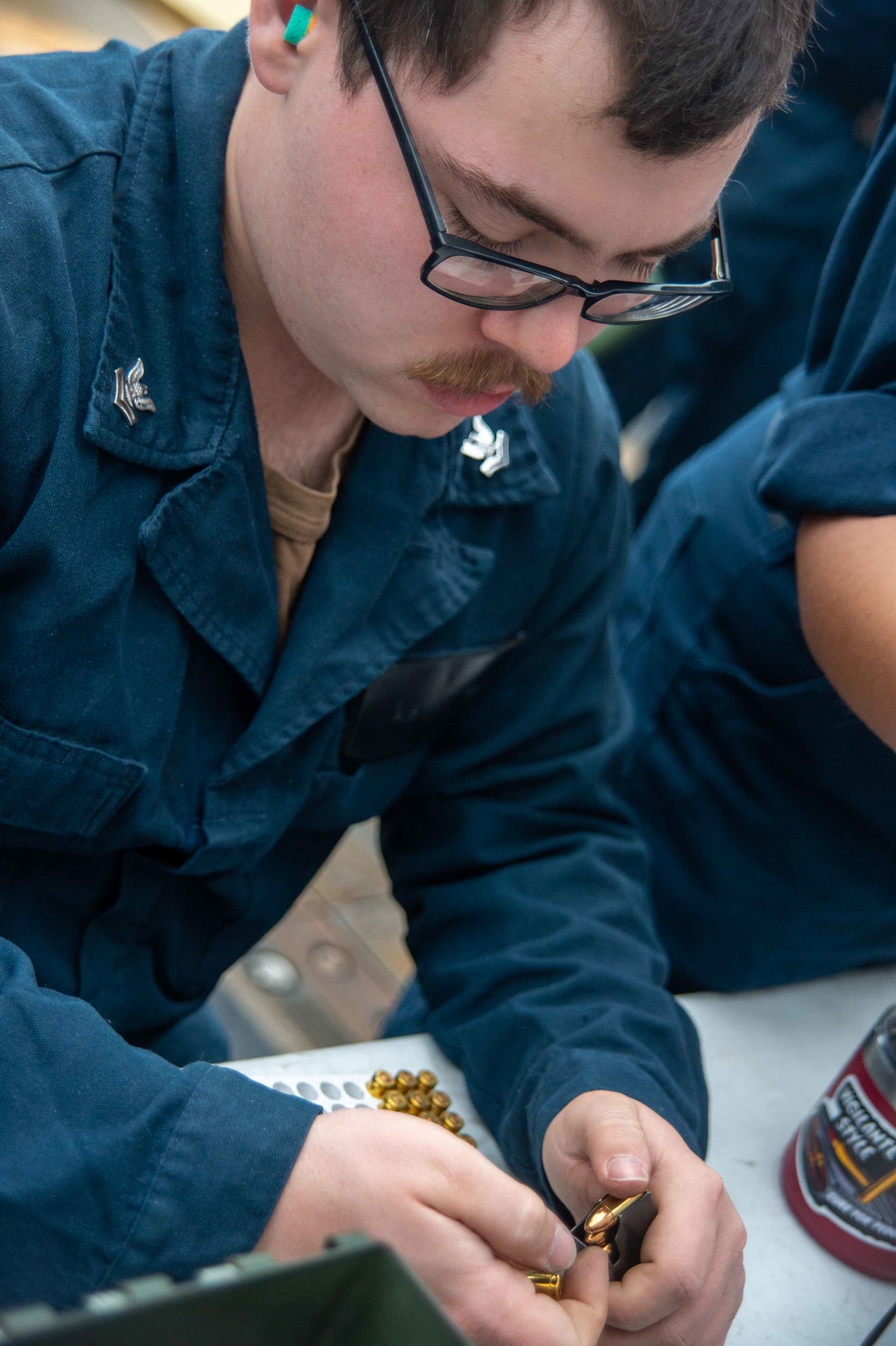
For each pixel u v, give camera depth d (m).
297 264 0.77
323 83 0.71
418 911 1.14
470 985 1.02
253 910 1.09
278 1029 2.01
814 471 0.91
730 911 1.30
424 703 1.05
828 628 0.90
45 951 0.96
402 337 0.75
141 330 0.82
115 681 0.84
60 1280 0.65
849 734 1.15
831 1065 1.11
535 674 1.13
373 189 0.70
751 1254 0.88
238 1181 0.66
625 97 0.61
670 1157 0.80
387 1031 1.42
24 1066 0.68
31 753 0.83
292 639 0.92
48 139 0.81
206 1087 0.69
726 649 1.27
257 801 0.96
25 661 0.81
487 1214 0.66
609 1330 0.75
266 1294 0.40
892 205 0.94
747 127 0.67
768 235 2.25
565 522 1.07
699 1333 0.76
